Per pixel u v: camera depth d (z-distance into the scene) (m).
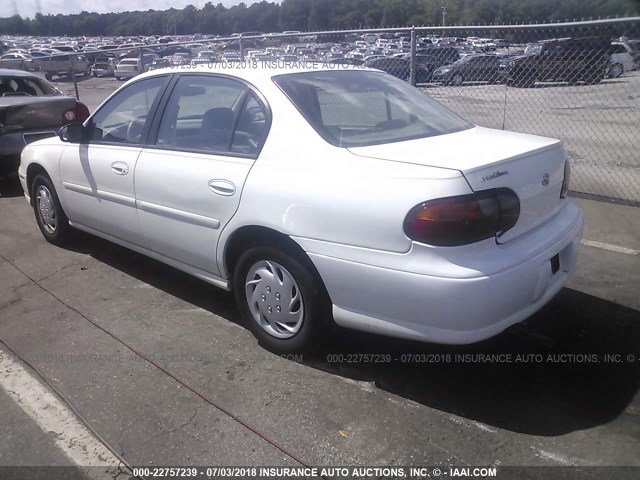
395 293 2.82
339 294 3.04
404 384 3.19
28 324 4.04
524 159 3.03
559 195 3.36
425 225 2.69
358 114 3.51
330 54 9.09
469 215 2.68
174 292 4.48
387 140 3.30
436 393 3.10
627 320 3.78
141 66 10.40
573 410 2.93
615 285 4.27
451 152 3.02
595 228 5.50
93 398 3.17
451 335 2.76
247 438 2.81
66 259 5.21
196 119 3.81
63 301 4.38
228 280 3.71
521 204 2.93
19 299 4.45
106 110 4.59
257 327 3.55
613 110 10.80
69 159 4.79
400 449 2.70
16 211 6.80
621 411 2.91
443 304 2.71
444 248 2.69
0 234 5.95
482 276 2.68
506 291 2.75
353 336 3.67
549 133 9.97
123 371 3.41
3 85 8.06
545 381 3.17
